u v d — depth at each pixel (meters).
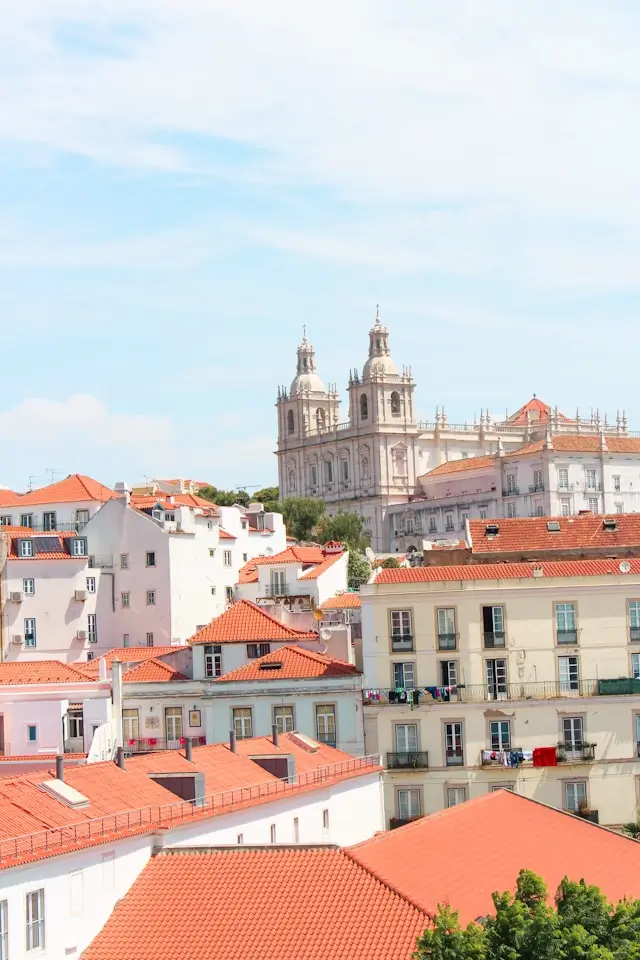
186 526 176.88
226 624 133.12
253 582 183.12
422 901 68.38
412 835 77.94
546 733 120.81
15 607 168.38
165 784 84.25
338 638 130.50
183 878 72.94
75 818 75.44
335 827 96.69
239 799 85.62
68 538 174.50
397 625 122.81
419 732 121.19
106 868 72.69
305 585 175.50
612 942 59.94
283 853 73.00
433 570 124.06
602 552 137.00
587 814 119.44
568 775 119.94
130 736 128.62
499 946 58.44
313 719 123.56
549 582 122.44
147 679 129.38
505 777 119.94
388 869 71.38
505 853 79.44
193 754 91.12
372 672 122.88
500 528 140.62
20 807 74.88
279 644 130.38
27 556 170.25
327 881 70.44
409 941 65.31
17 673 131.88
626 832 117.19
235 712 125.31
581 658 122.00
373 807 104.12
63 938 69.50
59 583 170.00
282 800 88.44
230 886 71.62
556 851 82.62
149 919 70.56
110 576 174.75
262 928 67.94
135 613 174.25
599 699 120.75
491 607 122.38
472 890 72.12
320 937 66.56
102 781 81.81
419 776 120.44
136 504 185.88
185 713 127.81
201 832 79.81
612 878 80.25
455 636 122.12
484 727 120.75
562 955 58.25
